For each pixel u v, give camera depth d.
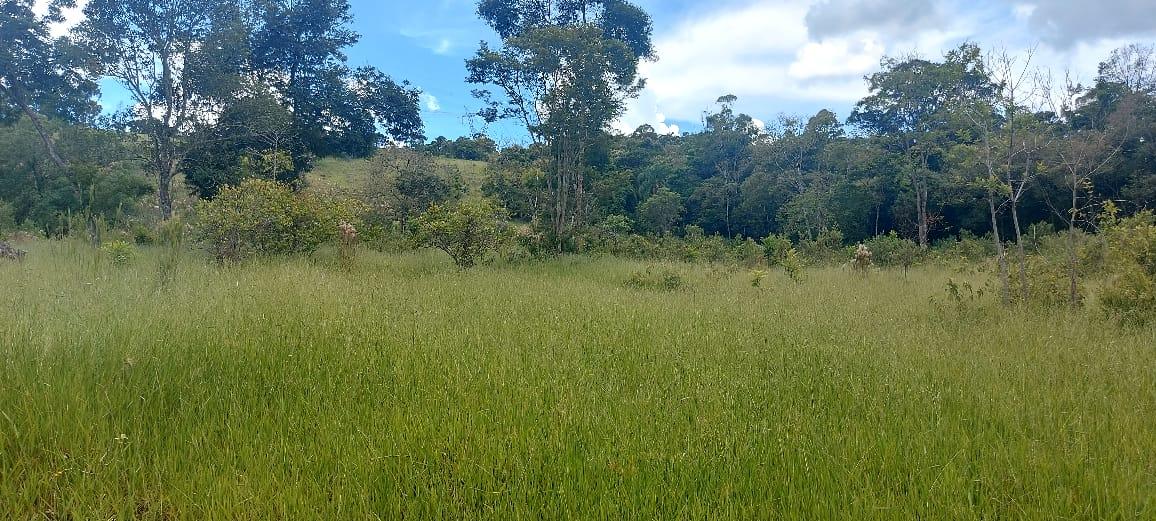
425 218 13.52
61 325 4.23
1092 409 3.61
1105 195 25.27
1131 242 7.11
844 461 2.76
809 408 3.53
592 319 6.29
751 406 3.52
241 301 5.80
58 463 2.51
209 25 18.27
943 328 6.49
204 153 19.28
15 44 17.19
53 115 19.45
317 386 3.55
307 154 24.22
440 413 3.14
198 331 4.45
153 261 8.11
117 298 5.67
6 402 2.89
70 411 2.86
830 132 41.53
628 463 2.62
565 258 16.75
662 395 3.71
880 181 35.56
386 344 4.58
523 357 4.55
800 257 20.86
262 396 3.32
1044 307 7.55
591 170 20.77
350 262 11.39
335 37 23.33
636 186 50.03
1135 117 20.25
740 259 20.11
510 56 17.94
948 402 3.73
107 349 3.77
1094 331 6.19
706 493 2.41
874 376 4.34
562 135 18.70
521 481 2.43
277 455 2.62
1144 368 4.62
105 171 17.11
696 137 51.44
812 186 38.66
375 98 25.05
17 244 12.76
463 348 4.66
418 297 7.22
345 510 2.28
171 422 2.91
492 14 20.75
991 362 4.84
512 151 23.00
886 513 2.35
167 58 17.77
